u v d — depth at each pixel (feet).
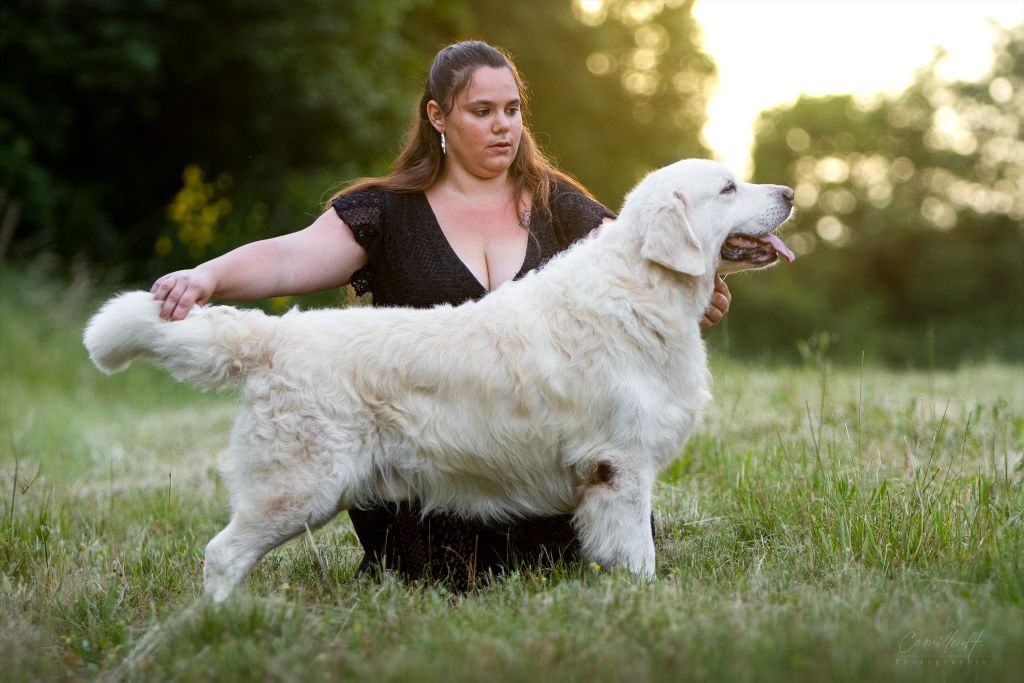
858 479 21.35
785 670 12.46
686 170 18.93
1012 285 178.91
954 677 12.31
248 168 76.89
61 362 50.62
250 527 17.10
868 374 44.55
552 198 20.65
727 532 20.88
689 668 12.62
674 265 17.80
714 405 33.45
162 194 80.07
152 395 50.78
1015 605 14.82
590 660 13.19
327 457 17.13
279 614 15.33
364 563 20.11
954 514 18.61
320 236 19.30
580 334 17.78
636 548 17.75
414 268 19.49
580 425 17.72
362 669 13.26
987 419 29.14
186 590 18.48
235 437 17.40
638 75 136.98
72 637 15.98
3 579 18.61
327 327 17.56
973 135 191.31
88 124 75.05
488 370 17.56
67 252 70.79
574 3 126.21
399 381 17.42
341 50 75.05
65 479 30.19
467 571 19.10
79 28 68.95
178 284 17.38
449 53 19.76
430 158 20.16
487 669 12.98
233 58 71.97
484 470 17.90
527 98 21.25
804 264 191.21
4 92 67.21
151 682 13.66
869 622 14.12
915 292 183.21
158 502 26.00
